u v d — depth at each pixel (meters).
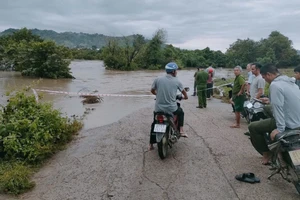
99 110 12.30
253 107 7.10
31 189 4.83
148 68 51.69
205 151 6.34
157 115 5.85
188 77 35.62
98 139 7.51
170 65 6.05
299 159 3.95
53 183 5.04
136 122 9.19
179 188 4.69
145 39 52.91
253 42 78.81
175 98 6.04
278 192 4.48
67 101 14.52
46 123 6.78
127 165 5.68
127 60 47.81
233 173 5.20
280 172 4.69
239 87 8.04
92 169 5.55
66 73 29.19
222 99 14.62
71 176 5.28
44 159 6.13
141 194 4.54
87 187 4.83
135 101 14.93
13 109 6.95
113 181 5.01
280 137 4.16
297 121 4.30
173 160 5.87
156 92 6.08
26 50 29.50
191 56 65.88
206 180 4.95
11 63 34.38
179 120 6.45
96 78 30.22
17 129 6.11
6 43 42.81
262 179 4.93
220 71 56.22
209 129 8.16
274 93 4.26
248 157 5.96
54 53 28.89
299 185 4.21
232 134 7.64
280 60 73.50
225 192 4.53
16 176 4.89
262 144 5.13
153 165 5.64
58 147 6.86
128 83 25.50
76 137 7.81
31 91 17.52
